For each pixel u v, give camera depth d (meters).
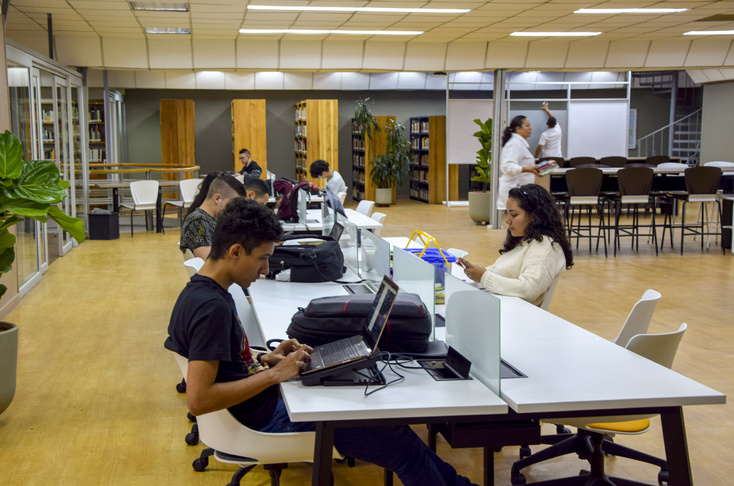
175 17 8.53
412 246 4.50
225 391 2.02
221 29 9.52
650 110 17.48
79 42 9.96
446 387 2.12
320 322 2.39
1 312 5.61
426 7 8.16
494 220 11.43
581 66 11.55
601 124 13.52
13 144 3.48
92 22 8.81
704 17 9.19
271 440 2.18
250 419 2.23
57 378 4.30
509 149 7.65
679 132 16.81
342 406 1.96
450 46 11.22
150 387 4.16
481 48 11.25
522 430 2.04
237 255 2.08
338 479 3.02
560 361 2.37
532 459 2.95
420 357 2.39
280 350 2.33
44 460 3.18
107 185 10.67
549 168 7.63
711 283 7.07
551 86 15.71
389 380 2.19
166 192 14.12
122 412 3.77
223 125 16.30
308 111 14.53
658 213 13.46
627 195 8.76
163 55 10.33
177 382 4.25
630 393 2.05
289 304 3.26
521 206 3.39
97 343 5.05
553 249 3.36
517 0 7.84
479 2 7.91
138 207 10.80
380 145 15.46
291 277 3.79
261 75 15.26
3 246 3.65
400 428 2.18
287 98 16.55
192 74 14.86
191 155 14.93
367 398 2.03
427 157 15.89
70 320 5.68
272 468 2.74
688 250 9.23
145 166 13.86
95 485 2.95
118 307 6.12
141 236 10.67
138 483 2.97
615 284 7.06
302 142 15.34
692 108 17.52
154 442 3.39
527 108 13.34
